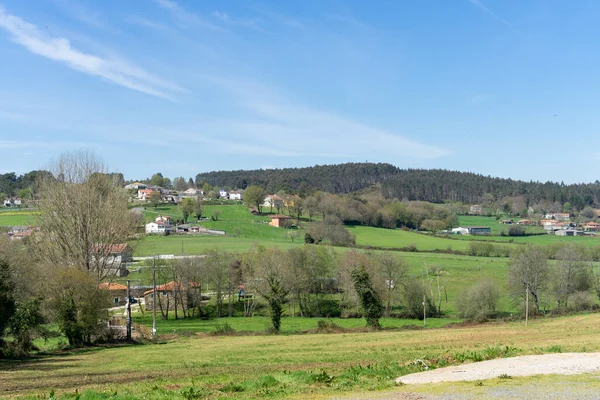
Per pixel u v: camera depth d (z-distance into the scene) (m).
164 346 49.28
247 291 84.38
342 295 84.62
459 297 75.38
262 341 50.84
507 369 20.80
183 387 21.44
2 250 46.50
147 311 88.50
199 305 84.69
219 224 172.25
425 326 65.31
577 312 71.12
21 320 42.06
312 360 32.94
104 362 35.81
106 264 61.28
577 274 79.31
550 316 69.94
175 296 82.19
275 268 80.75
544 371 19.78
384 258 81.81
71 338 50.91
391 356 33.25
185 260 87.06
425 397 15.58
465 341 42.62
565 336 42.91
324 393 17.55
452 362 24.94
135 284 97.75
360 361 31.27
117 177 65.88
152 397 18.30
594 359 23.14
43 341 54.66
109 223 58.66
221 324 72.19
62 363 35.75
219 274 84.81
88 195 58.03
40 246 57.09
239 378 24.44
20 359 39.31
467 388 16.73
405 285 78.06
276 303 63.97
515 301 78.94
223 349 43.53
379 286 76.06
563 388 16.03
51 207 57.22
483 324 65.81
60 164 61.84
